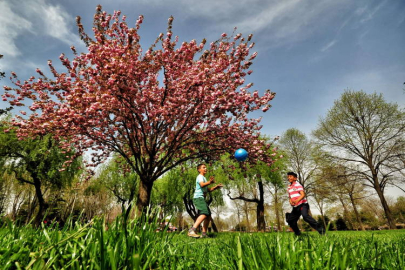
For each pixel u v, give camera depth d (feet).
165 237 4.37
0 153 47.52
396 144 62.54
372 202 133.39
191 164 48.26
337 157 71.31
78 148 34.65
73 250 3.07
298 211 15.85
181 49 27.58
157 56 27.22
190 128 31.53
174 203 76.64
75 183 70.33
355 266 2.65
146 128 31.83
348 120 69.87
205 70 26.11
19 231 4.59
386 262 3.23
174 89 29.32
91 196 71.77
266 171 62.39
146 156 34.86
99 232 2.89
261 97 31.30
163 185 74.69
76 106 25.81
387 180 65.10
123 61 24.09
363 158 67.05
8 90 26.89
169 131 32.37
